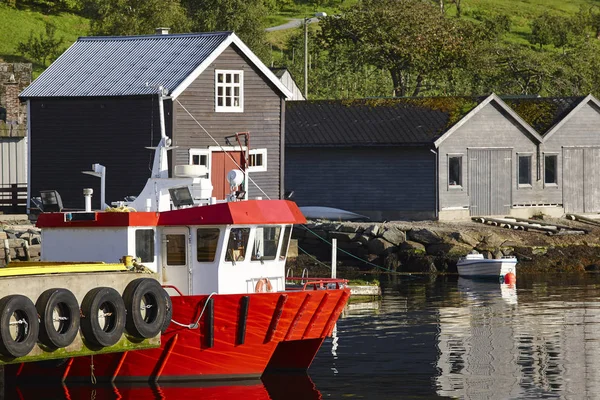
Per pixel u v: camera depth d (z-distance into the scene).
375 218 103.31
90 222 45.50
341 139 102.88
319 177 104.88
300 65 174.88
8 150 95.81
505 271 82.44
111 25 170.88
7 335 36.81
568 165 110.38
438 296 73.56
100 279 40.66
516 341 55.06
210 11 185.12
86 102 85.81
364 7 158.38
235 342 44.34
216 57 85.56
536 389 44.41
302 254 91.50
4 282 37.31
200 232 45.28
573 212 110.69
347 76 157.00
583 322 61.06
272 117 89.12
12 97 101.56
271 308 44.34
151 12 171.25
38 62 190.25
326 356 51.22
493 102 104.81
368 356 51.16
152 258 45.50
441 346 53.53
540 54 173.00
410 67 154.88
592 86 172.00
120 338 40.94
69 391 44.06
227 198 48.66
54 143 87.00
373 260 90.19
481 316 63.50
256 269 46.31
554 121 109.88
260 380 45.72
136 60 87.88
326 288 49.94
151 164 83.56
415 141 100.75
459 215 102.75
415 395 43.25
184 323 43.66
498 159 105.38
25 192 93.56
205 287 45.28
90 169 85.75
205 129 84.94
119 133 84.75
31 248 70.38
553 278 86.00
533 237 95.50
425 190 102.00
